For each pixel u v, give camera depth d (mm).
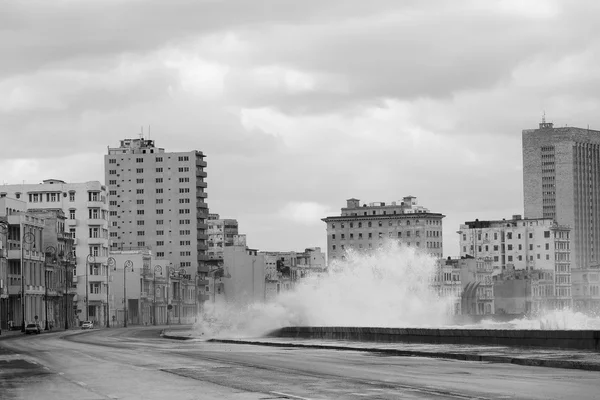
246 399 32281
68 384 40094
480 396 32125
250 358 56719
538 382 37500
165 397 33656
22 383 40938
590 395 32438
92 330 179125
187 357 59281
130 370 47750
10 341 108812
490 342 62000
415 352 58469
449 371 43844
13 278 196250
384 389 34969
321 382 38281
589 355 49562
